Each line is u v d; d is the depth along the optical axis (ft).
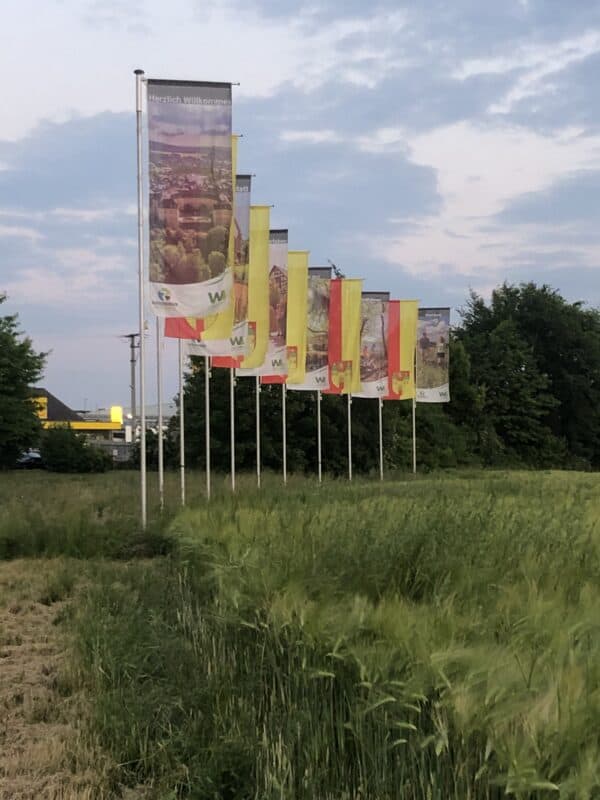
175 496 65.82
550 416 211.00
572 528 22.88
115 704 17.49
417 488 54.29
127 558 42.22
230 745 14.53
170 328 55.26
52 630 27.12
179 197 47.24
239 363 67.87
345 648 13.42
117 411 320.91
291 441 135.95
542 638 12.53
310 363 92.12
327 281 92.53
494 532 21.91
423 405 166.30
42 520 47.11
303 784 13.55
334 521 24.34
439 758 11.04
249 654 17.56
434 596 15.85
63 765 15.92
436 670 11.40
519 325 212.84
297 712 14.24
